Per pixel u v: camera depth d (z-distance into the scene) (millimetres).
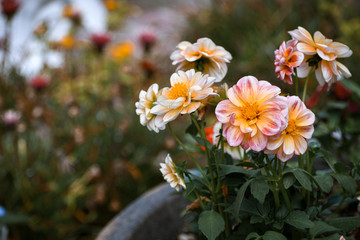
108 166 1695
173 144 1744
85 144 1730
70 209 1672
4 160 1627
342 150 1124
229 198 801
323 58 711
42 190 1608
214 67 778
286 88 1326
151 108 730
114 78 1894
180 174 742
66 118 1751
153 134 1812
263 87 680
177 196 1067
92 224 1738
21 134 1657
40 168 1616
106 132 1764
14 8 1748
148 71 1775
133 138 1800
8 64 1831
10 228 1611
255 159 726
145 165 1785
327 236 771
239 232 804
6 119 1504
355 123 1137
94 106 1760
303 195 798
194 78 712
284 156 682
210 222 740
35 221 1614
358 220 766
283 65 714
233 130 672
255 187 713
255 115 665
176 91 708
